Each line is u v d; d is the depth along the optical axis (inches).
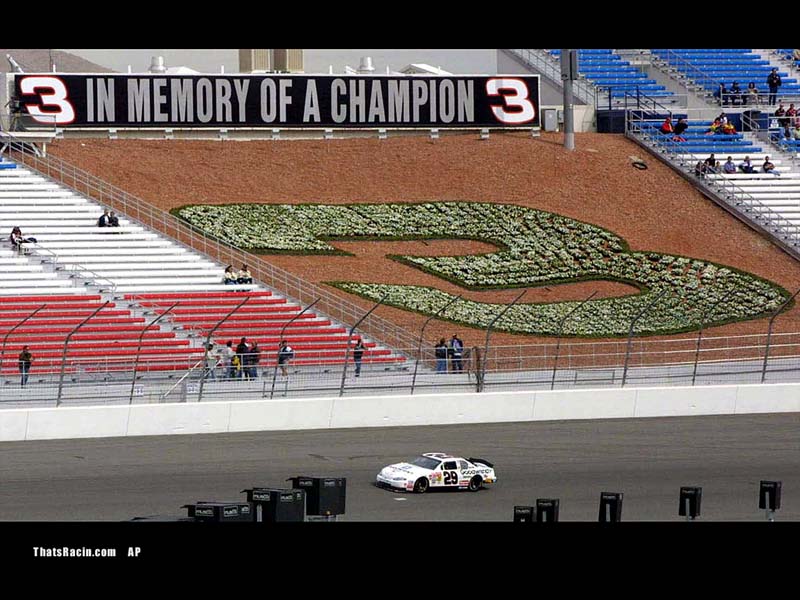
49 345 2279.8
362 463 1729.8
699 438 1989.4
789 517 1453.0
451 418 2100.1
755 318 2869.1
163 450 1784.0
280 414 1998.0
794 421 2164.1
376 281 2908.5
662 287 3031.5
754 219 3432.6
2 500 1441.9
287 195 3331.7
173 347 2373.3
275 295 2721.5
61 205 2989.7
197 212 3120.1
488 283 2984.7
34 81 3412.9
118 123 3476.9
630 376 2271.2
